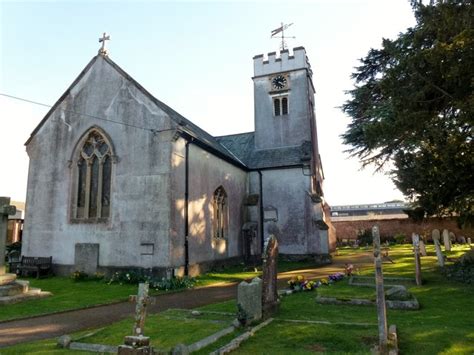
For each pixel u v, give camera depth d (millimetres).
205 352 5914
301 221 25141
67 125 19109
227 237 22000
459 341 6219
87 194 17953
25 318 9555
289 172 26188
